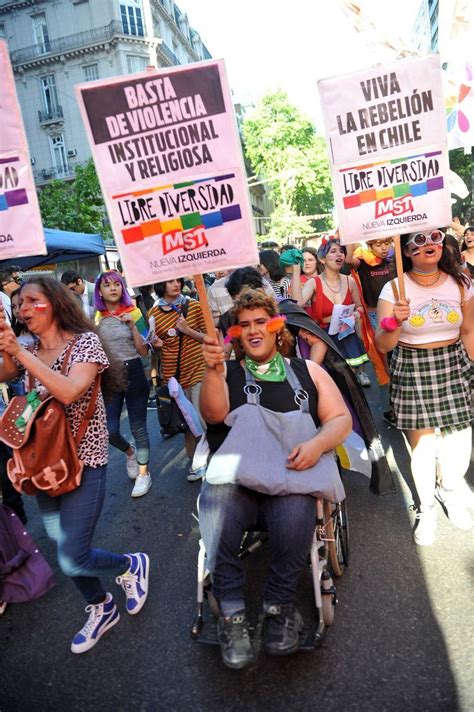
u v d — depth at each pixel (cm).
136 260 239
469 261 506
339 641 240
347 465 335
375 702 206
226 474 221
